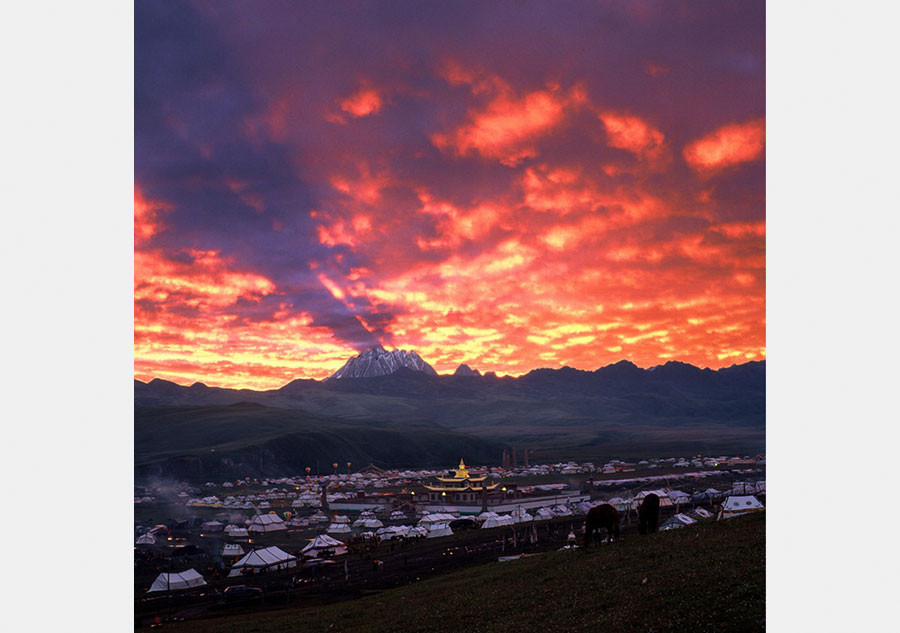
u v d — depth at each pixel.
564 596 38.34
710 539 44.41
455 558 105.19
